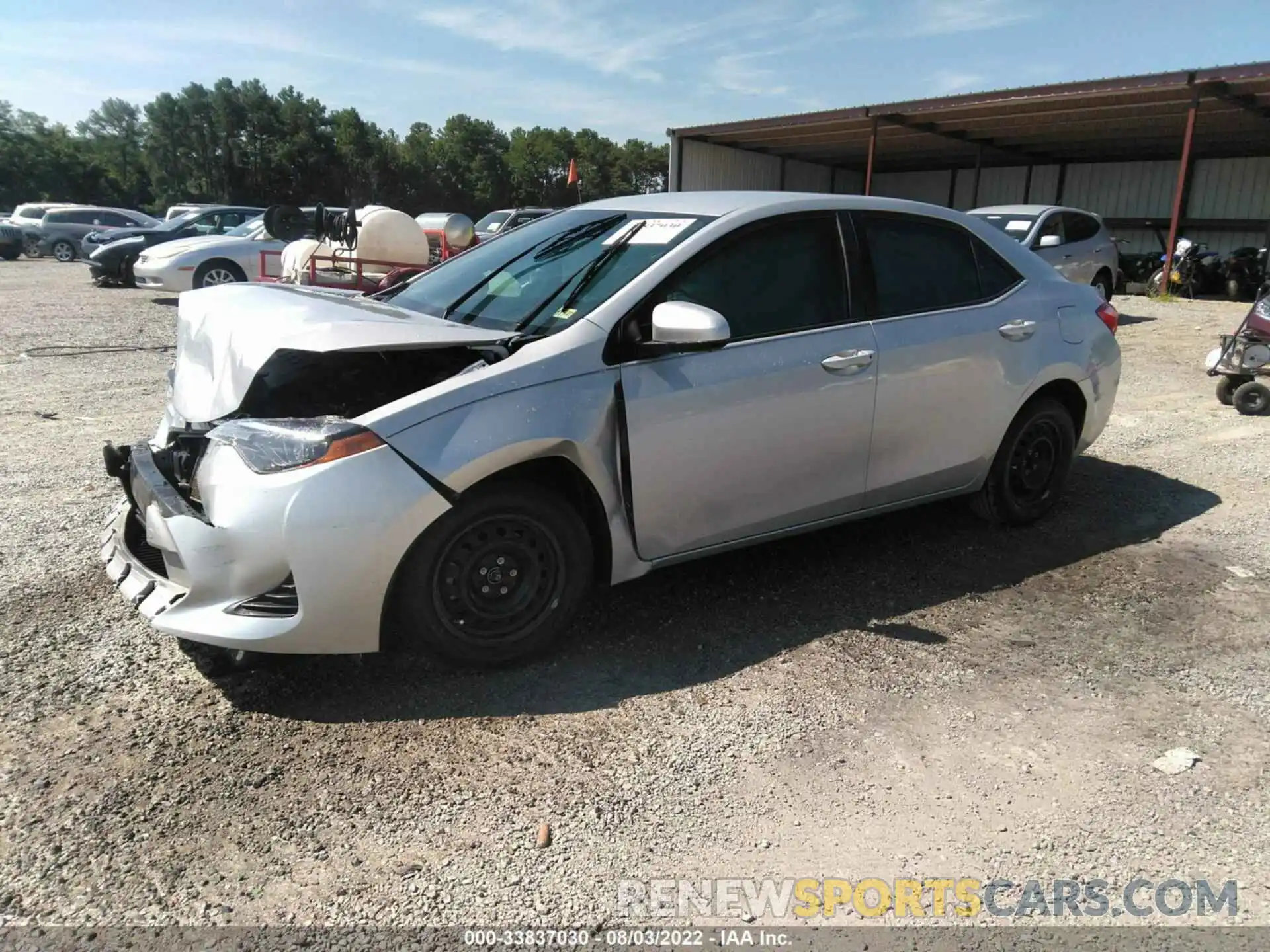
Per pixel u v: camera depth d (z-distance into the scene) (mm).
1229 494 5320
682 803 2547
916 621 3668
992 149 27031
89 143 103562
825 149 28594
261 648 2793
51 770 2609
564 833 2418
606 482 3225
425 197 96438
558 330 3295
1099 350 4707
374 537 2801
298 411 3551
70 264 25594
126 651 3287
